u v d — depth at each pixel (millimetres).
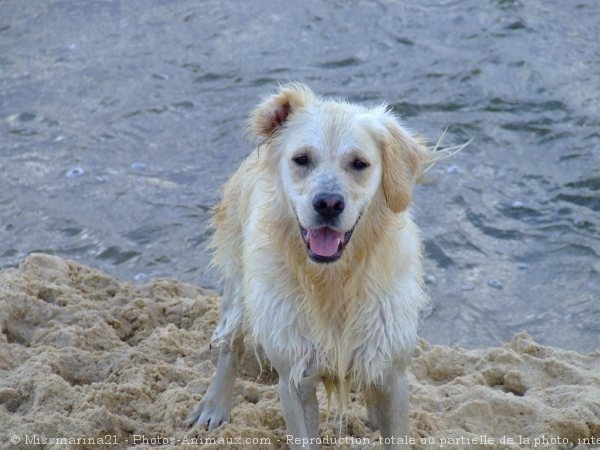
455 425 8805
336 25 18688
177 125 16031
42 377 9164
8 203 14406
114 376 9586
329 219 7316
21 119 16391
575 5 19141
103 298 11438
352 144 7500
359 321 7719
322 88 16625
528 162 14914
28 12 19875
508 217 13906
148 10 19672
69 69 17766
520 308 12383
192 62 17703
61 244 13602
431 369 10117
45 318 10547
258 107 7961
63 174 15008
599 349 11414
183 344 10336
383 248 7715
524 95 16375
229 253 8930
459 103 16219
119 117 16312
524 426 8867
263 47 18062
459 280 12852
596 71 16984
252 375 9875
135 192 14555
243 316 8734
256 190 8258
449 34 18219
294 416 7848
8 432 8445
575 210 13977
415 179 7926
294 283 7738
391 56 17547
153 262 13227
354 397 9367
